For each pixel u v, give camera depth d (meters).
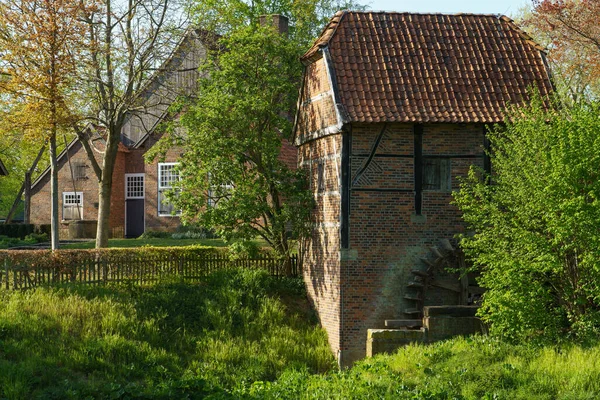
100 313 20.58
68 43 23.92
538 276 18.36
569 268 17.83
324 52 22.23
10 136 27.11
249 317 22.19
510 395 14.77
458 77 22.33
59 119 23.55
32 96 23.33
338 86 21.67
